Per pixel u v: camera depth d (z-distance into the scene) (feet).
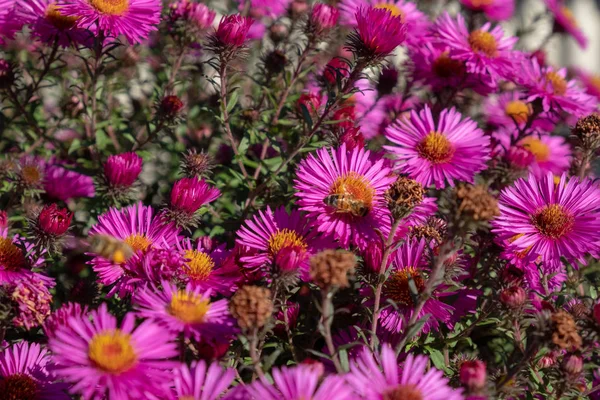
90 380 1.18
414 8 1.96
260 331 1.31
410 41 1.88
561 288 1.63
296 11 1.98
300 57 1.75
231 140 1.68
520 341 1.40
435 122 1.83
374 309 1.38
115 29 1.64
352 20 1.92
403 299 1.44
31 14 1.72
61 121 1.96
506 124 2.04
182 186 1.47
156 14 1.68
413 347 1.48
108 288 1.55
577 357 1.32
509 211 1.48
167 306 1.28
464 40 1.82
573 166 1.77
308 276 1.39
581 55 3.28
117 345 1.20
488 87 1.85
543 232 1.47
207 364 1.31
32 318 1.31
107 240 1.36
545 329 1.27
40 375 1.32
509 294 1.38
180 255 1.34
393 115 2.01
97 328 1.22
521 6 2.76
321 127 1.64
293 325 1.44
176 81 1.88
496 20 2.19
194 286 1.37
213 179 1.80
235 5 2.14
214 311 1.29
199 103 2.05
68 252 1.67
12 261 1.42
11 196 1.69
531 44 2.81
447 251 1.27
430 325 1.44
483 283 1.54
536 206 1.48
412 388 1.20
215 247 1.50
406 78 1.93
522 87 1.86
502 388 1.30
